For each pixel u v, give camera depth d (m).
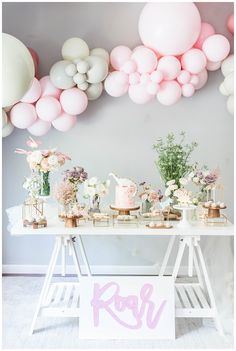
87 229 2.82
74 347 2.66
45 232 2.80
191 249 2.88
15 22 3.63
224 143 3.71
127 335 2.73
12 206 3.75
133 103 3.69
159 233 2.79
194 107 3.69
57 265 3.84
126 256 3.83
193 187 3.65
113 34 3.63
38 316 2.83
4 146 3.71
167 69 3.23
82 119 3.69
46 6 3.62
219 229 2.81
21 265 3.85
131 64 3.21
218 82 3.67
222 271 3.43
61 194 2.98
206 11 3.61
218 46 3.25
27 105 3.30
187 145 3.41
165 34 3.15
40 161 2.96
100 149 3.71
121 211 2.99
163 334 2.73
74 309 2.83
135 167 3.72
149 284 2.77
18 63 2.63
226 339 2.76
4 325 2.93
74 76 3.21
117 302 2.75
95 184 3.00
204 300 2.99
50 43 3.63
